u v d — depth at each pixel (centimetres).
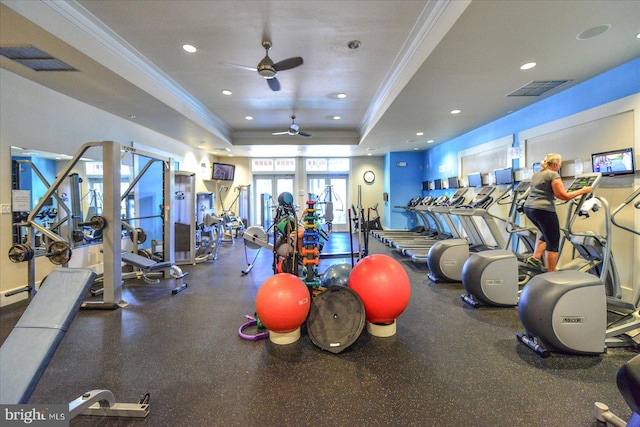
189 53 350
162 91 428
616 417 148
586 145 363
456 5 232
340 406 169
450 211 493
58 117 397
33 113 364
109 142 328
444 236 730
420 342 245
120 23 290
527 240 416
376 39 322
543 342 219
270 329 238
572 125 379
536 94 402
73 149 420
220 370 207
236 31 305
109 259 327
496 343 242
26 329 143
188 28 299
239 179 1005
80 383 193
